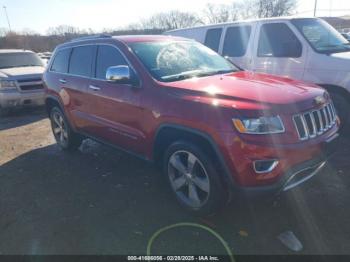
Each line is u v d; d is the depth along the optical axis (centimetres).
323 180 396
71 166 497
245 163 281
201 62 429
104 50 439
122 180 436
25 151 586
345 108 514
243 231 314
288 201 356
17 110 955
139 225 332
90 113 464
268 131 281
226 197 316
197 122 303
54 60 562
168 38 459
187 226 326
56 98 544
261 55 612
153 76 364
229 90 319
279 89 325
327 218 325
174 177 356
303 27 573
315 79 537
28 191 421
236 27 666
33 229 336
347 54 519
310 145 300
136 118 375
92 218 349
